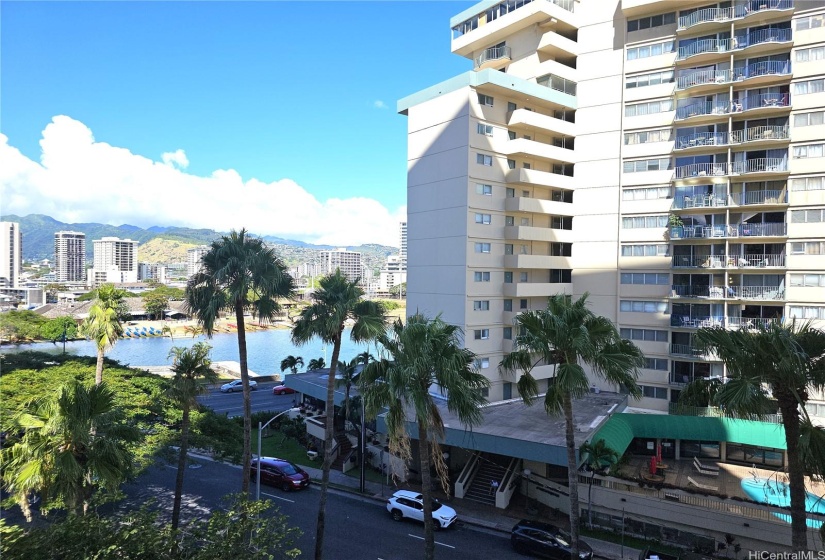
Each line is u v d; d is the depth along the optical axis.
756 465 36.94
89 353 104.38
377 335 22.34
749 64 40.97
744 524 25.36
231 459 29.62
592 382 45.59
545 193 47.62
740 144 40.22
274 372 90.44
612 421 36.06
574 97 47.22
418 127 46.06
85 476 16.53
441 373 17.92
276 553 23.25
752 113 40.34
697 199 41.91
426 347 18.23
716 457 38.22
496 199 43.94
